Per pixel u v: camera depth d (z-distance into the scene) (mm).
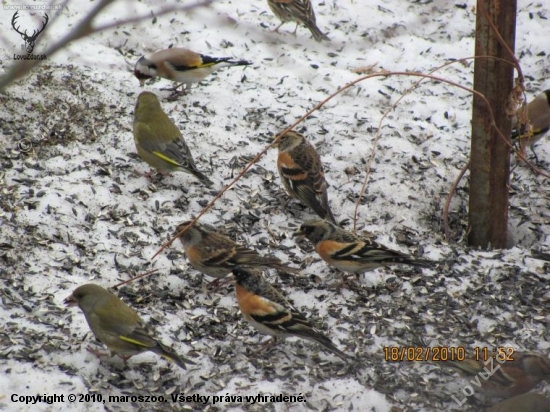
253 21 17906
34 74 15180
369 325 10883
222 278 11469
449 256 12477
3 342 9695
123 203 12852
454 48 17438
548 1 18406
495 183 12789
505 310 11320
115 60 16328
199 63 15289
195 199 13258
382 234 12859
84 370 9555
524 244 13562
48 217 12164
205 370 9844
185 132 14672
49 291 10789
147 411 9117
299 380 9781
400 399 9656
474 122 12656
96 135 14328
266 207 13289
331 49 17359
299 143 13109
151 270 11547
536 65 17078
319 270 11984
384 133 15031
